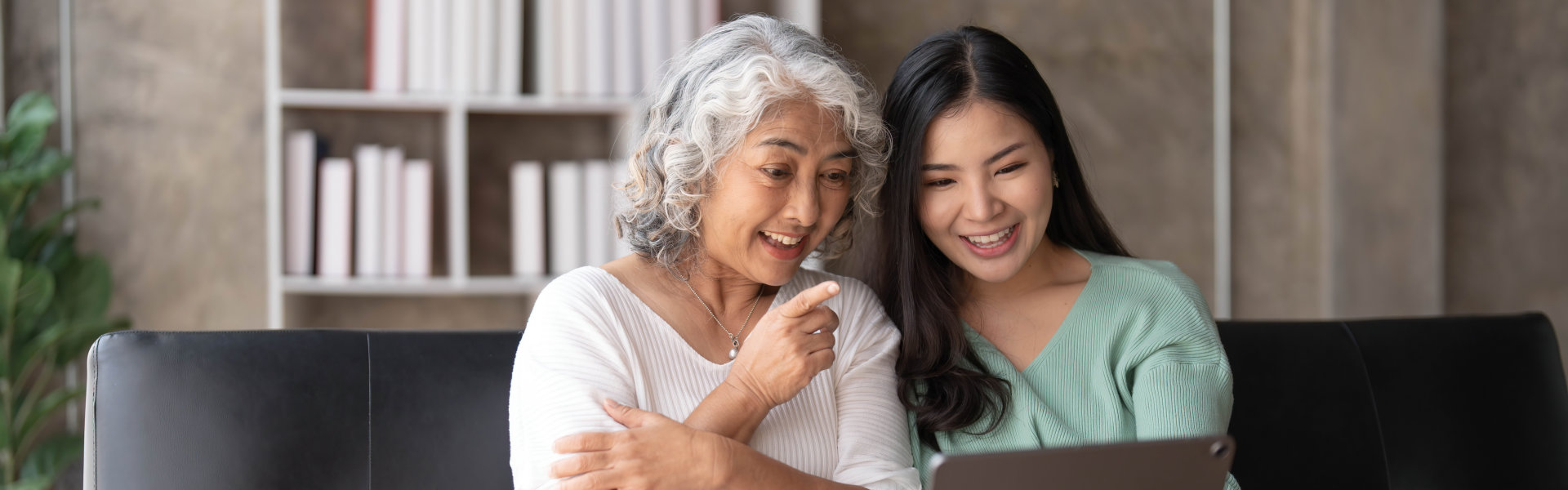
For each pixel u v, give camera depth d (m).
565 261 2.87
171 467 1.45
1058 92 3.30
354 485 1.51
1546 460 1.82
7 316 2.63
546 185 3.02
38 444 2.93
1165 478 1.05
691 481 1.25
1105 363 1.56
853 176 1.47
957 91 1.45
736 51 1.39
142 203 3.03
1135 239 3.37
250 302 3.09
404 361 1.57
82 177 3.00
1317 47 3.43
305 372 1.52
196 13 3.04
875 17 3.14
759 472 1.27
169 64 3.04
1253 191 3.46
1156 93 3.37
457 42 2.78
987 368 1.57
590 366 1.35
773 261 1.41
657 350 1.42
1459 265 3.70
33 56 2.97
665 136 1.42
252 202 3.09
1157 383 1.50
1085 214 1.68
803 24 2.72
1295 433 1.72
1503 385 1.84
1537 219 3.75
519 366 1.40
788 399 1.36
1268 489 1.69
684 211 1.40
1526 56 3.74
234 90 3.07
